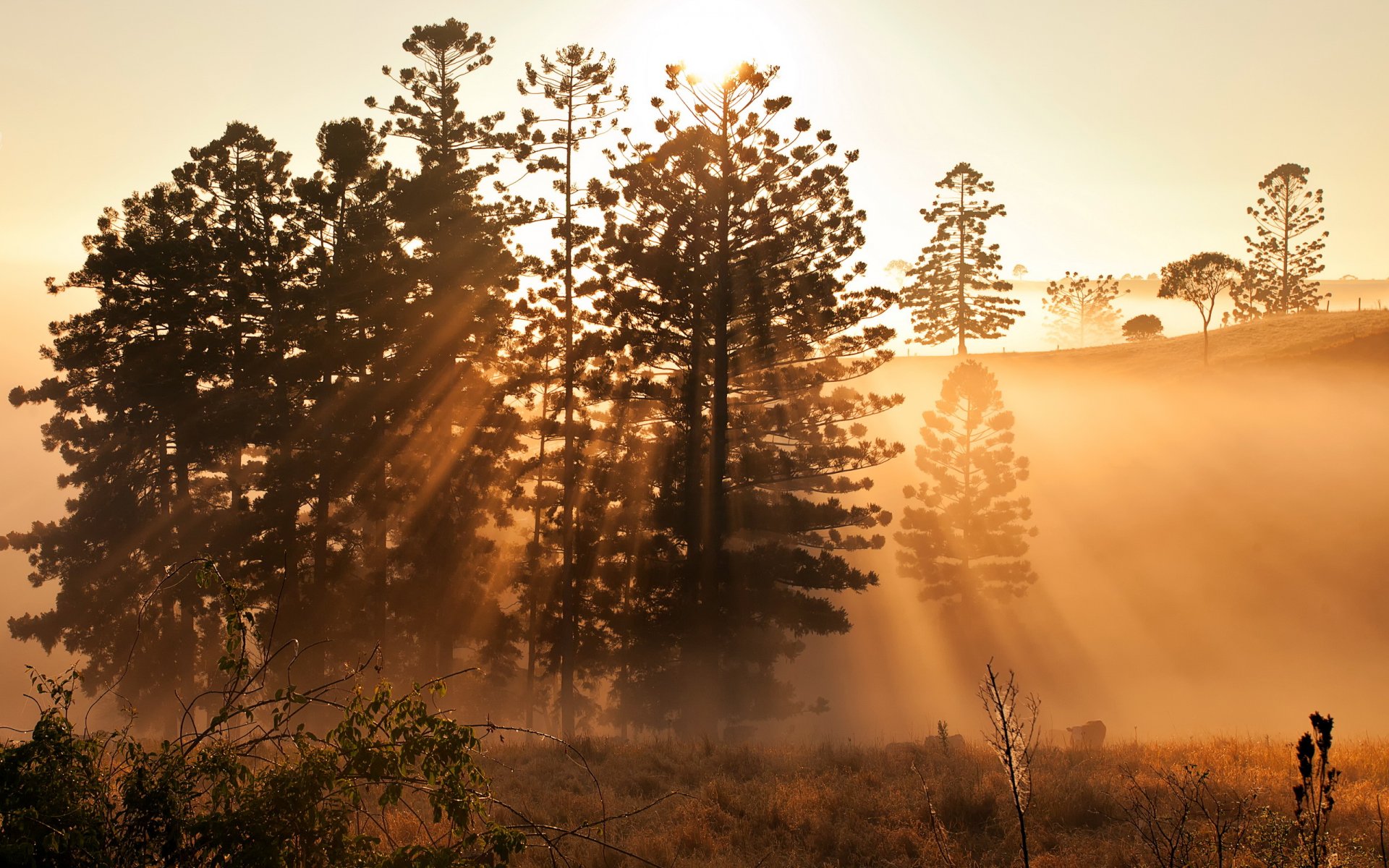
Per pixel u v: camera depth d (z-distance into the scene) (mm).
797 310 30375
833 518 30984
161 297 33719
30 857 4121
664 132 30656
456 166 34438
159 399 32844
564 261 33125
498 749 12430
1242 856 6410
